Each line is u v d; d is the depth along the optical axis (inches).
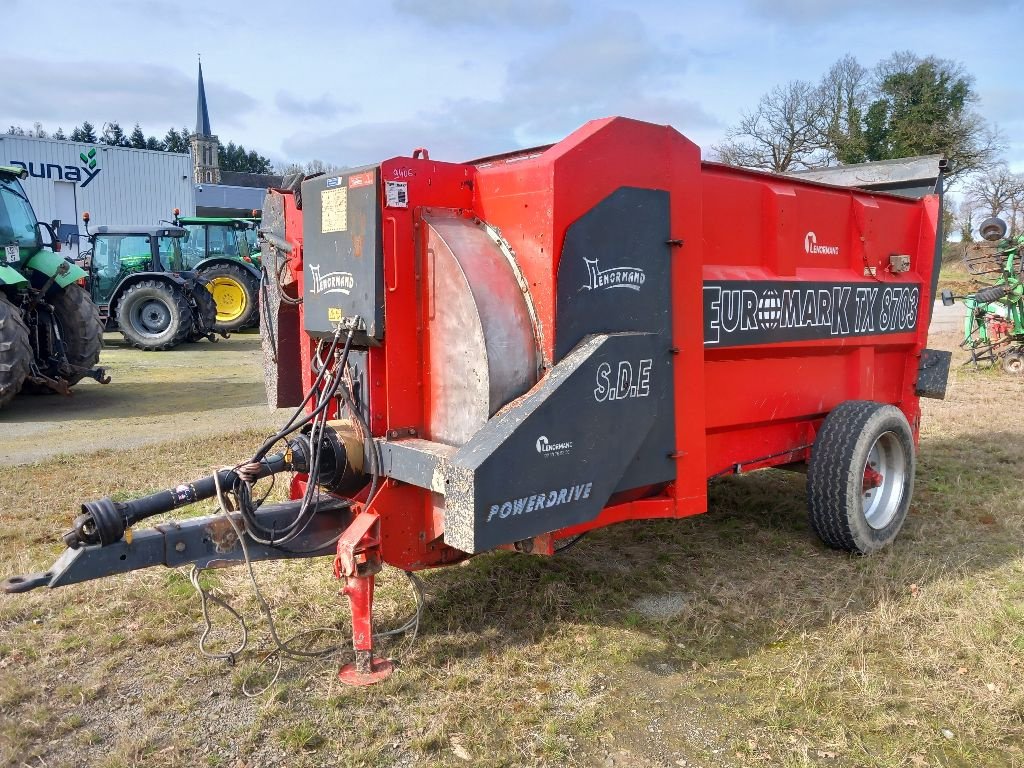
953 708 119.1
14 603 146.6
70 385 379.9
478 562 169.5
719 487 232.4
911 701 120.4
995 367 485.1
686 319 140.3
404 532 129.7
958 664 131.3
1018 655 133.1
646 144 130.9
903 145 1540.4
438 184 129.0
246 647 133.4
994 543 186.2
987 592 156.5
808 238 179.6
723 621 146.3
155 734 110.0
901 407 225.5
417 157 134.7
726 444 170.4
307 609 147.3
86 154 964.6
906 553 179.2
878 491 189.3
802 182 176.2
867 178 232.8
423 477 118.1
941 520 201.8
